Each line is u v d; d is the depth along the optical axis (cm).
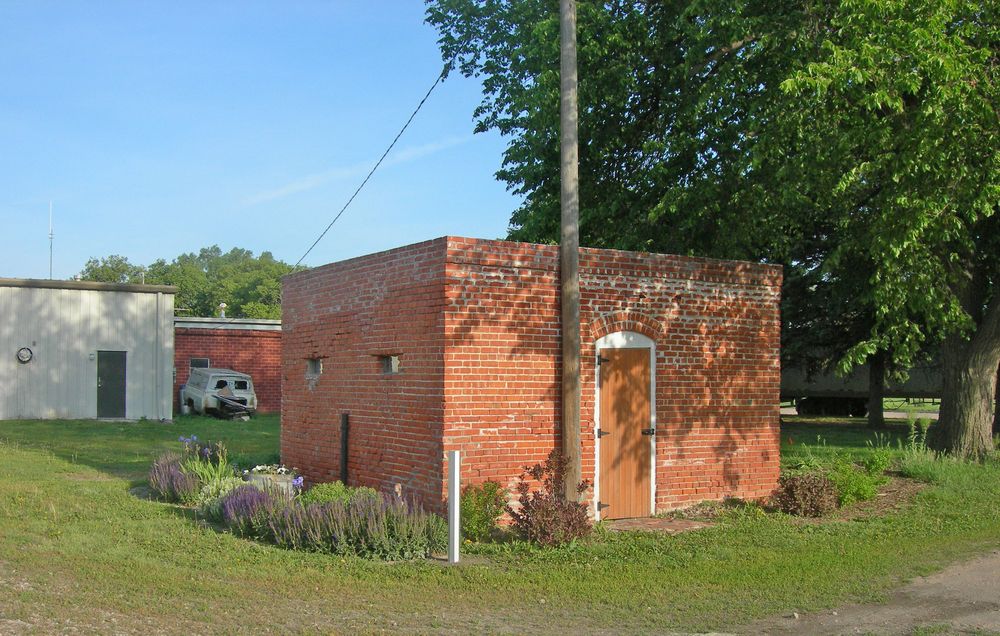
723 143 1708
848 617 772
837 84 1298
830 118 1466
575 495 1144
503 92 2005
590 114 1762
